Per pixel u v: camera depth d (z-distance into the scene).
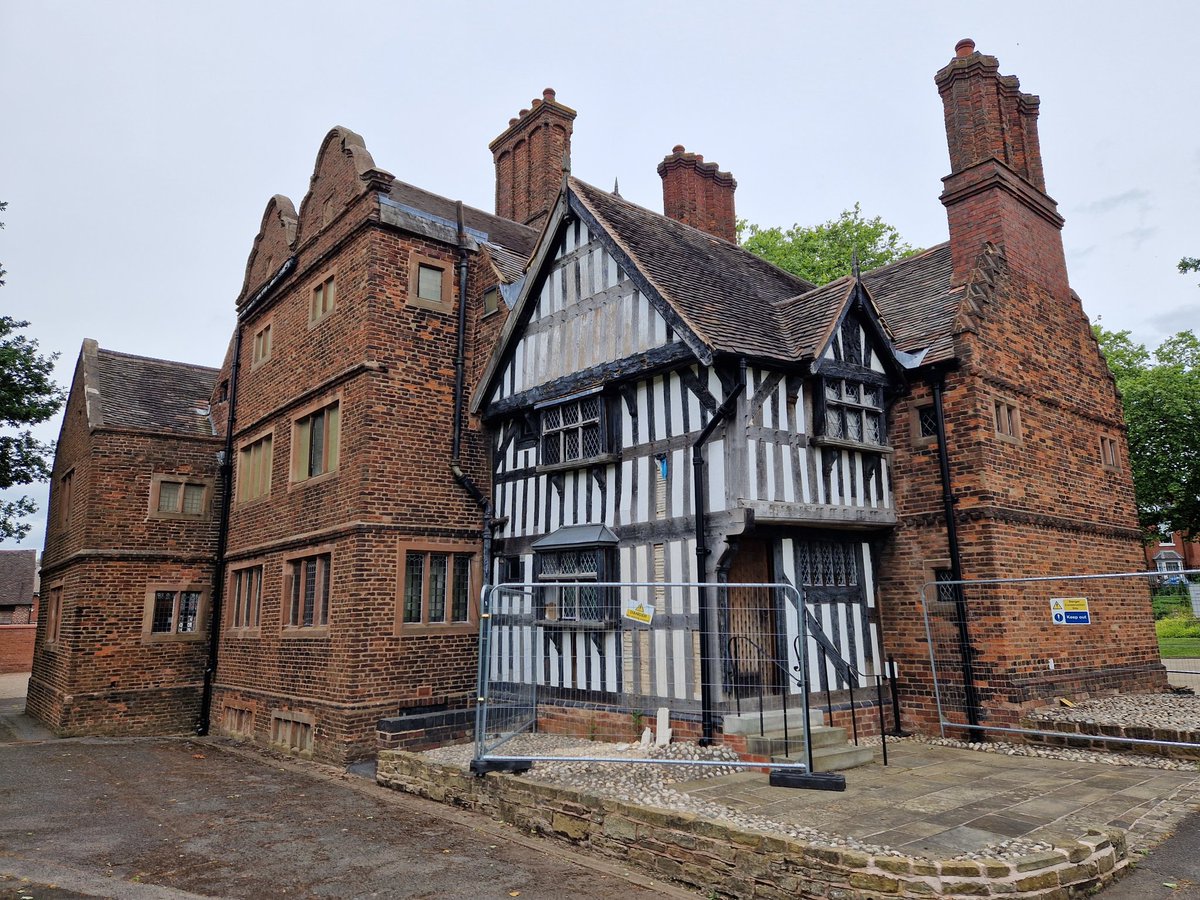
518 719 10.13
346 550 10.65
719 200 16.61
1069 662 9.95
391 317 11.31
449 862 6.08
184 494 14.92
